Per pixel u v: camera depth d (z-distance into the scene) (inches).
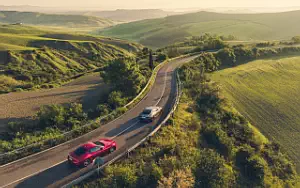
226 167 1055.0
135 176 787.4
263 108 1966.0
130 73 1739.7
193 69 2468.0
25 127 1211.9
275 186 1138.0
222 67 2938.0
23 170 829.2
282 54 3671.3
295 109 2005.4
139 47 7042.3
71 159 840.9
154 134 1065.5
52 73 3198.8
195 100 1688.0
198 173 916.0
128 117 1330.0
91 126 1171.9
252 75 2667.3
